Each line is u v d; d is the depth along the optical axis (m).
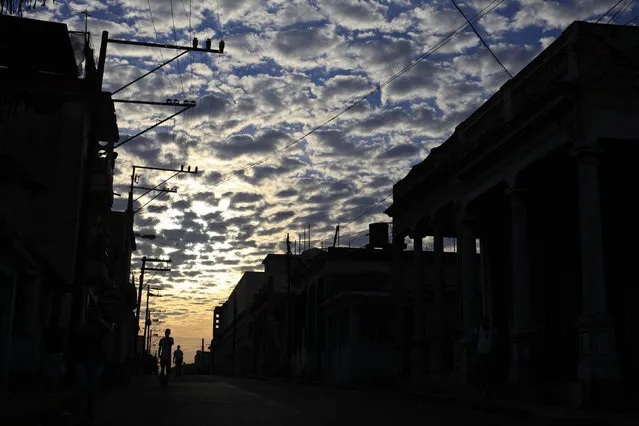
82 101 26.20
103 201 29.58
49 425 10.33
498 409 14.22
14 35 23.75
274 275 66.25
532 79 17.36
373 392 23.31
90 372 11.31
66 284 21.94
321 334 39.50
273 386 28.67
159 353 26.44
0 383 14.52
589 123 15.01
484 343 16.73
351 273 38.03
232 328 95.19
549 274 20.97
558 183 18.95
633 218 18.64
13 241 13.84
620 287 18.36
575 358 19.34
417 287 25.67
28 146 25.81
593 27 15.50
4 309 14.93
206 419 11.86
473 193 20.77
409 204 26.34
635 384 14.64
